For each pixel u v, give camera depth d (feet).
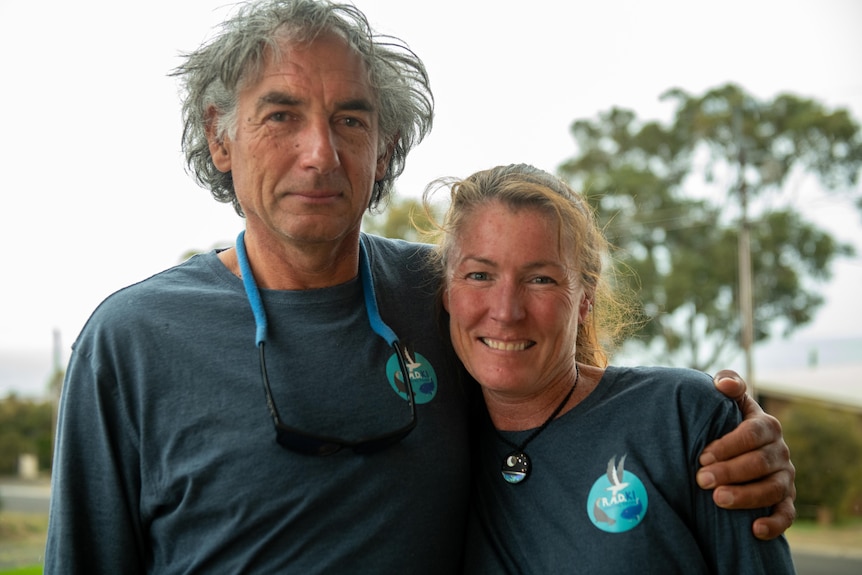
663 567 6.08
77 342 6.73
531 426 6.74
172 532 6.51
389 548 6.43
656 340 77.66
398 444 6.59
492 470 6.84
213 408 6.42
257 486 6.30
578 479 6.42
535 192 6.49
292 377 6.51
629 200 80.12
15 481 92.27
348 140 6.56
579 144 84.84
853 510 82.58
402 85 7.17
